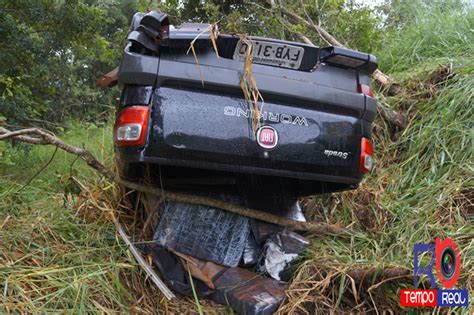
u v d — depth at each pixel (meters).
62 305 2.29
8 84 6.76
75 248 2.79
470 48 5.34
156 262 2.86
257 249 3.04
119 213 3.27
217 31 2.73
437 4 6.80
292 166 2.81
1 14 6.86
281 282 2.78
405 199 3.74
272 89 2.79
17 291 2.28
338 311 2.58
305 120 2.85
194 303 2.73
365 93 3.04
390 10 7.47
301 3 6.76
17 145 6.17
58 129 7.82
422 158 4.10
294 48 2.87
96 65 17.28
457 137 4.05
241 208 3.02
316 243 3.14
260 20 6.60
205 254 2.90
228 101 2.71
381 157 4.45
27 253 2.66
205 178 3.15
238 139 2.70
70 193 3.50
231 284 2.73
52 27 8.05
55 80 12.66
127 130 2.61
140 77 2.61
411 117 4.66
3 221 2.95
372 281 2.56
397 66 5.98
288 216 3.32
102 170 3.10
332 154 2.90
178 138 2.62
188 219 3.03
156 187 3.13
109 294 2.47
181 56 2.68
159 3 7.16
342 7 7.11
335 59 2.96
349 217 3.60
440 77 4.88
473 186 3.56
